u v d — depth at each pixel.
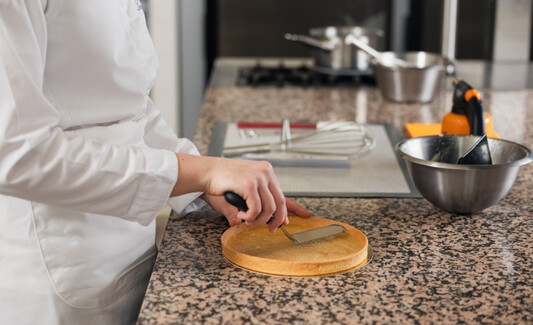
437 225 1.13
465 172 1.09
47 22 0.94
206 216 1.19
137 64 1.05
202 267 0.97
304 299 0.87
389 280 0.93
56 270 1.04
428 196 1.16
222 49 3.17
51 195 0.91
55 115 0.90
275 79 2.50
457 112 1.51
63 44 0.96
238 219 1.11
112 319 1.09
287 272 0.94
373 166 1.49
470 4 2.59
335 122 1.73
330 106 2.10
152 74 1.10
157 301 0.87
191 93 3.27
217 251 1.03
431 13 2.84
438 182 1.12
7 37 0.84
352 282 0.92
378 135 1.74
